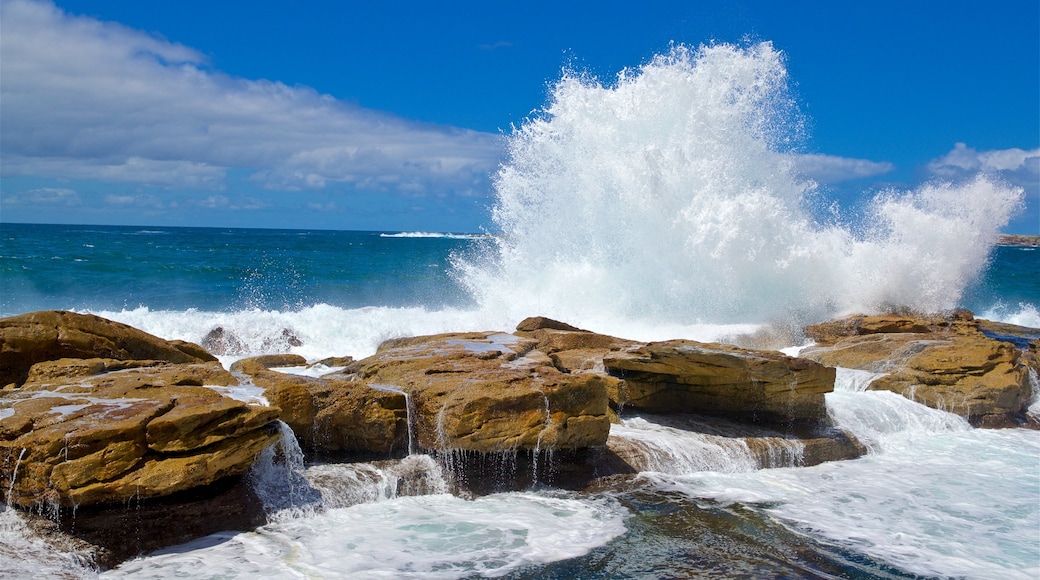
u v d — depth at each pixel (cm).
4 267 3181
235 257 4559
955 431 1249
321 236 11994
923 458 1100
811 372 1116
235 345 1546
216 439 727
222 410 737
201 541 714
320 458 876
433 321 1717
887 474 1019
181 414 715
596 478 920
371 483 829
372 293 2994
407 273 3822
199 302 2647
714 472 987
